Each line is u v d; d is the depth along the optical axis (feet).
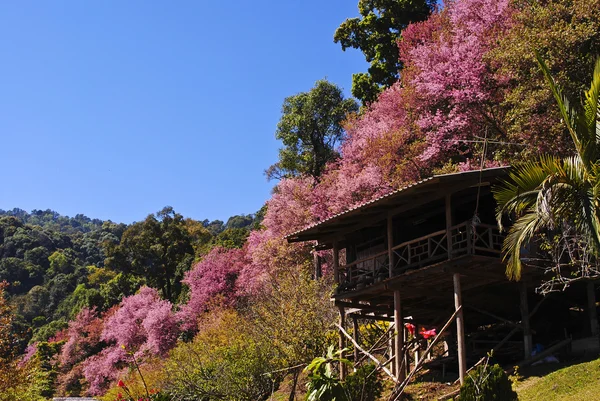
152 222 205.77
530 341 52.60
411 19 135.95
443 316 66.44
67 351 174.19
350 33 145.69
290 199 114.52
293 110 154.71
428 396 53.01
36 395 80.84
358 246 65.00
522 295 53.78
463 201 54.24
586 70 60.54
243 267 133.39
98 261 364.38
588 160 36.58
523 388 46.06
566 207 36.94
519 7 78.69
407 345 57.57
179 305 162.71
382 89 135.44
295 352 61.77
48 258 321.52
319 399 38.68
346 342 63.62
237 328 81.61
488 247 50.52
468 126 77.77
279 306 68.64
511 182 49.73
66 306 253.65
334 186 100.99
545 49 62.13
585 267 44.24
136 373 96.99
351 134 112.37
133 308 155.33
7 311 76.02
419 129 89.20
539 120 61.31
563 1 65.57
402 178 86.79
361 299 62.34
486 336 66.23
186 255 201.16
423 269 51.80
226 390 65.46
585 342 51.19
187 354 74.13
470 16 87.71
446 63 79.36
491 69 75.20
